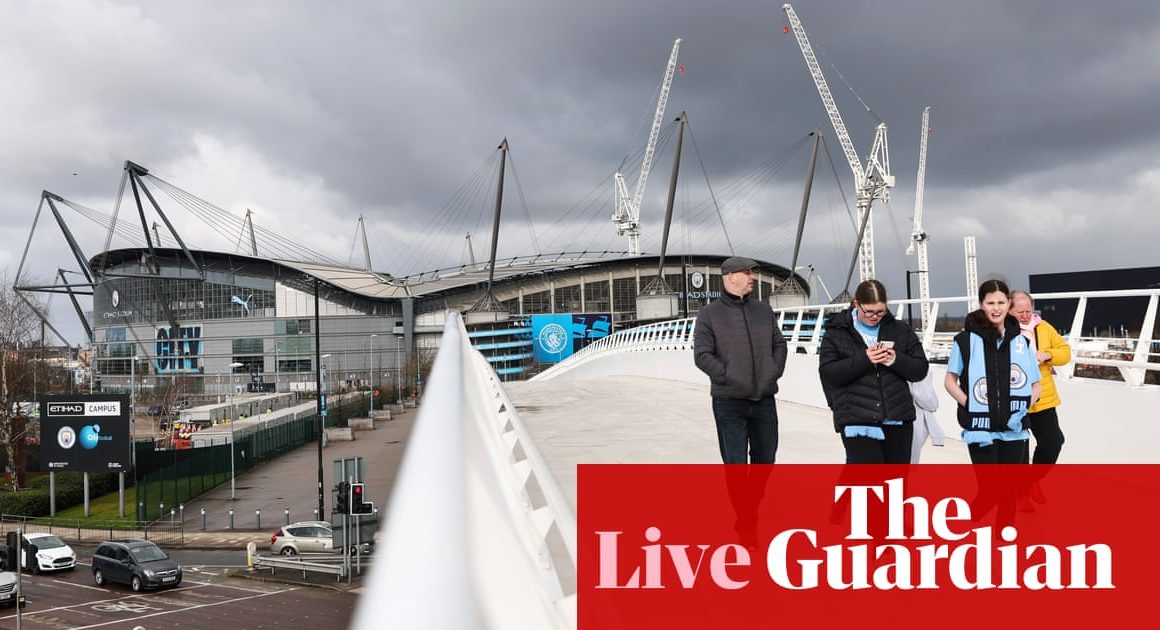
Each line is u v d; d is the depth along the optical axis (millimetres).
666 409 17969
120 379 195125
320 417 48906
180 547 46344
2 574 36406
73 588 40219
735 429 6590
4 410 72812
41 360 97750
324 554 39125
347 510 20016
